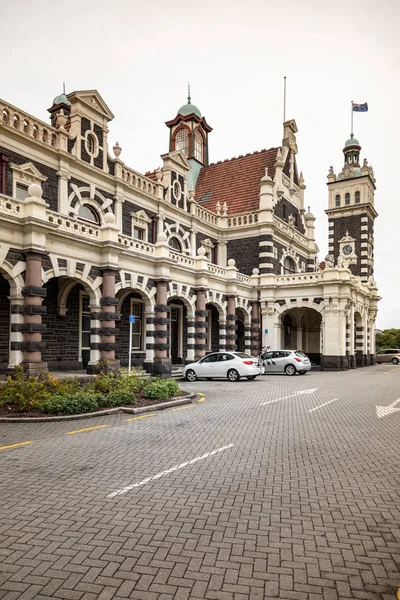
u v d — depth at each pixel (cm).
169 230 2944
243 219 3550
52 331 2078
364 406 1384
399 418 1177
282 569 413
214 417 1180
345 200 5484
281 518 525
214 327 3350
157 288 2297
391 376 2631
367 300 4153
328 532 489
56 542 464
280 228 3647
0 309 1836
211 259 3516
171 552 443
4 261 1510
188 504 566
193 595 372
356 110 5100
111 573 405
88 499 582
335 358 3141
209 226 3447
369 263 5388
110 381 1470
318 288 3222
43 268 1650
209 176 4181
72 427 1042
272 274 3338
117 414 1224
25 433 974
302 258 4150
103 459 767
